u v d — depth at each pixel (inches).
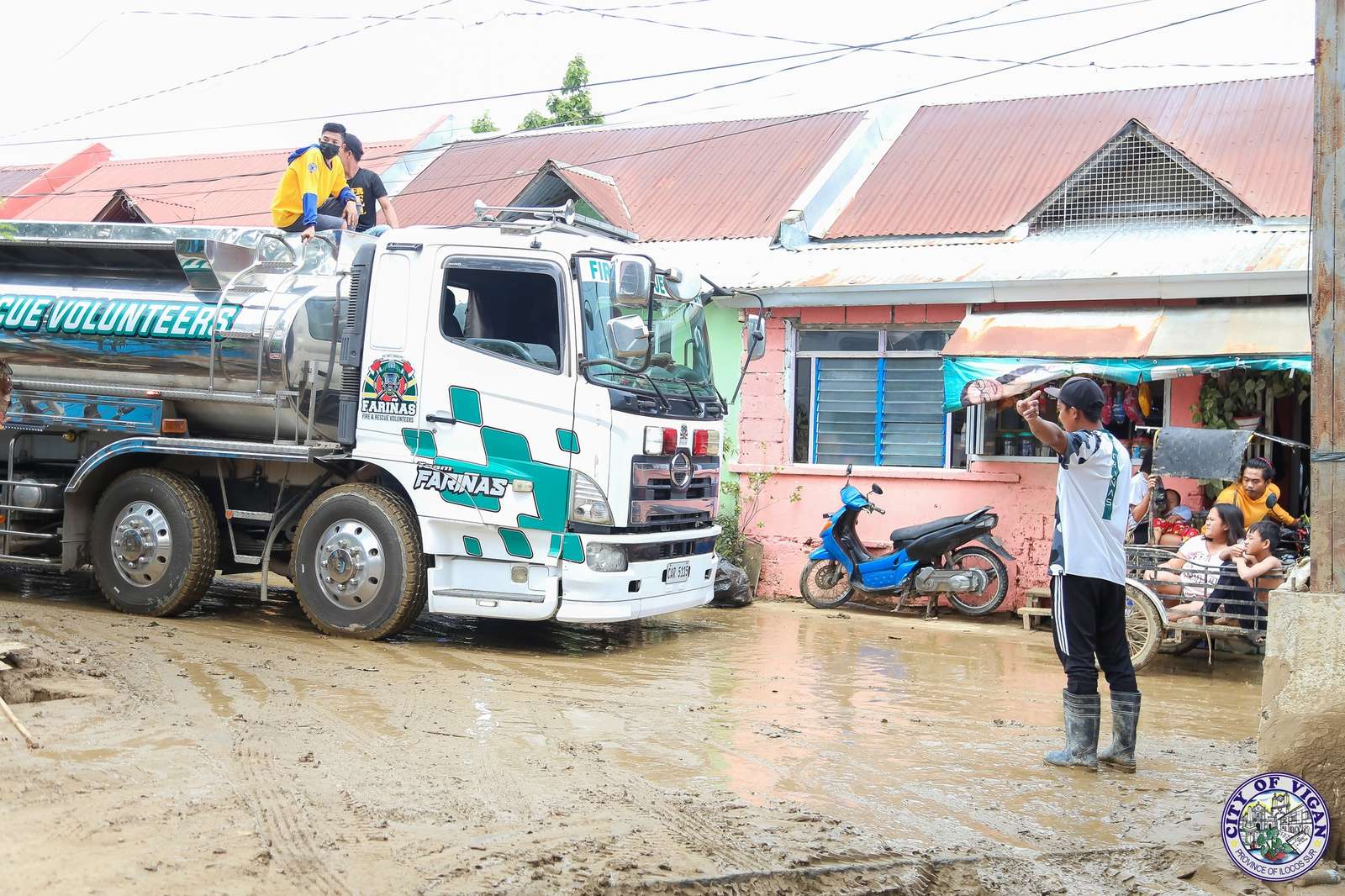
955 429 512.1
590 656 366.3
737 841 190.1
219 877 159.8
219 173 1017.5
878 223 564.4
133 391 389.1
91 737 228.5
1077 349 447.8
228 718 253.1
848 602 504.7
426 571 365.1
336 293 373.1
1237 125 562.3
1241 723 308.2
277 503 389.4
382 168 924.0
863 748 262.1
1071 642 256.7
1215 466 399.5
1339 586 199.0
